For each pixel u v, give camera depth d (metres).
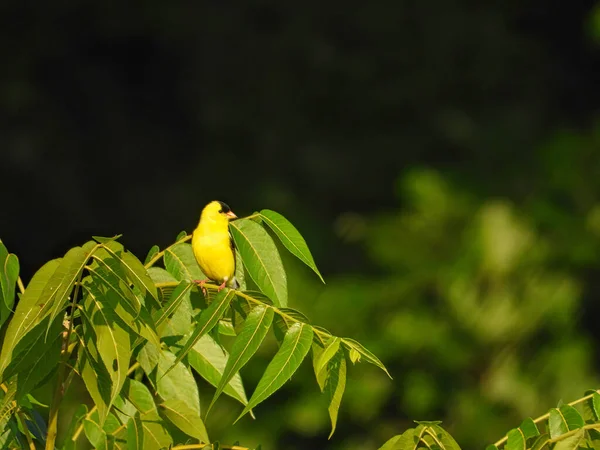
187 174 20.39
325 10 21.39
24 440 4.64
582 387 12.11
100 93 20.83
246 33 21.30
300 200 19.31
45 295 3.79
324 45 21.08
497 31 21.75
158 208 19.77
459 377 12.48
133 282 3.87
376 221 14.79
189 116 20.97
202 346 4.56
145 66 21.33
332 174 19.58
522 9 22.62
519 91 21.61
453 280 12.53
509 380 12.11
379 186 19.70
